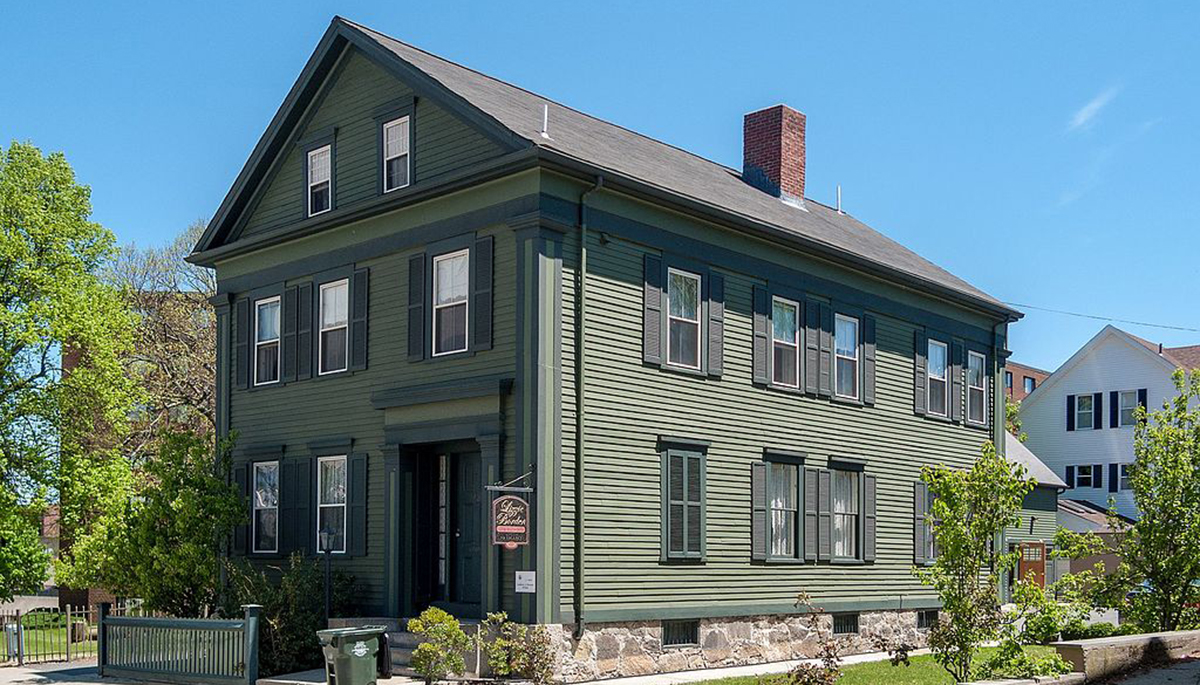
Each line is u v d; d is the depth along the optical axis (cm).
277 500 2302
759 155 2853
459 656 1717
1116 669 1695
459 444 2016
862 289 2534
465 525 2011
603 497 1900
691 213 2091
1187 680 1650
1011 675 1570
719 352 2145
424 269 2044
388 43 2216
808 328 2370
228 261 2472
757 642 2166
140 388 2888
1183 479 2158
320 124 2325
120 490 2630
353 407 2158
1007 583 3152
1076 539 2264
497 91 2261
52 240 2723
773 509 2253
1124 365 5050
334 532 2178
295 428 2277
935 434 2728
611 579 1897
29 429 2702
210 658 1920
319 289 2264
